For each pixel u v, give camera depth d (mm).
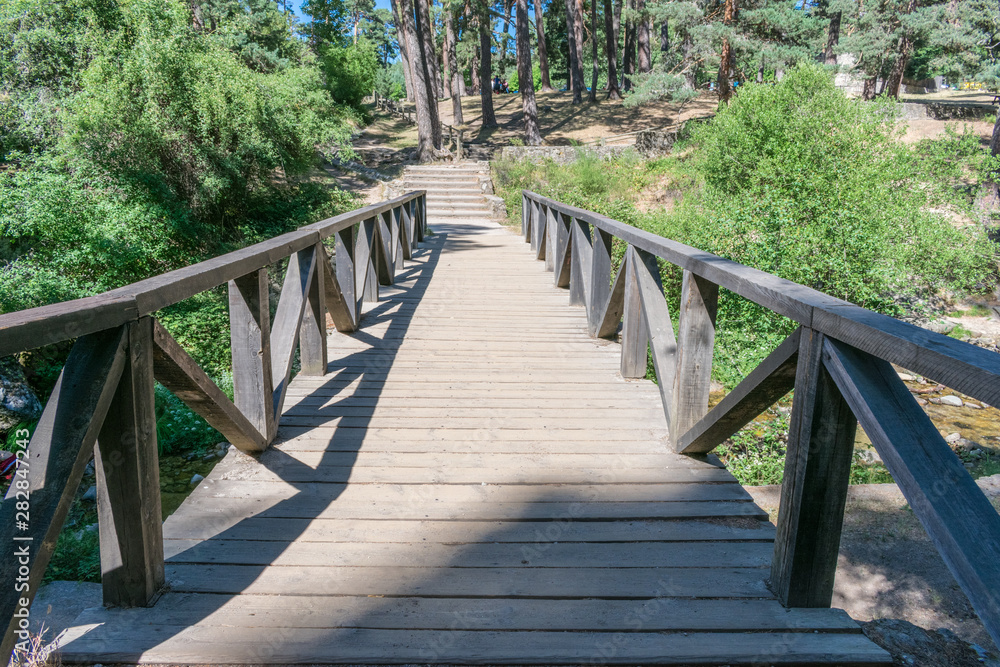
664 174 21453
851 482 5453
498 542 2373
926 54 33500
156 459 1995
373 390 4098
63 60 11875
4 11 11289
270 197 15312
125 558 1930
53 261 8945
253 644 1791
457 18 37250
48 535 1391
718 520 2549
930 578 3473
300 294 3766
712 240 10906
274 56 22031
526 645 1799
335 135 15672
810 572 1943
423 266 9547
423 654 1758
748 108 13438
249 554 2270
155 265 11039
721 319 9375
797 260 9734
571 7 36062
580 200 17734
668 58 25562
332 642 1806
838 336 1616
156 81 11578
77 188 9945
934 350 1236
